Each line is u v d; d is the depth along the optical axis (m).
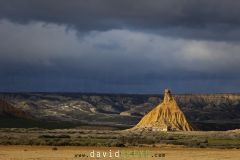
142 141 101.69
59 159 57.12
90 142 91.06
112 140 103.31
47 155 62.59
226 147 86.31
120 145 84.75
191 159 59.44
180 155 65.38
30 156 60.94
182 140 110.50
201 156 64.19
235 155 66.38
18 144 84.06
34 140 91.81
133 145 87.69
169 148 81.12
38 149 73.69
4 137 106.81
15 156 60.81
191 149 79.31
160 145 89.19
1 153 65.44
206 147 85.50
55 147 78.31
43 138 107.62
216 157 62.88
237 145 95.00
